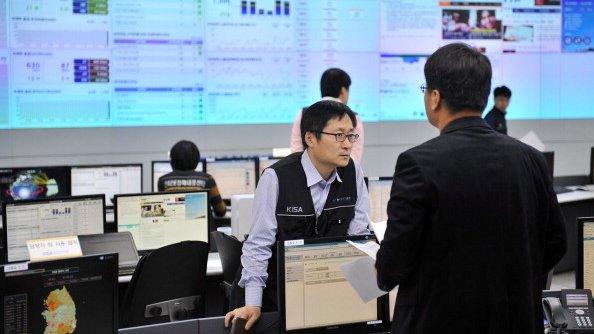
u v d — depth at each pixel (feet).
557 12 26.61
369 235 8.10
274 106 24.08
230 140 23.75
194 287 11.24
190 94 23.32
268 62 23.93
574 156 27.14
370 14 24.79
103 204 12.96
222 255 11.12
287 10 23.95
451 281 5.82
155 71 22.95
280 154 20.71
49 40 21.95
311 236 8.52
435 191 5.73
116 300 7.46
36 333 6.94
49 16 21.90
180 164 15.84
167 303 10.93
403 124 25.39
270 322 8.03
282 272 7.79
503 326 5.86
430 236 5.82
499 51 26.13
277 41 23.95
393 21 25.07
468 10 25.75
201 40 23.30
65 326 7.12
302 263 7.89
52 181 18.76
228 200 20.29
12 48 21.67
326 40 24.41
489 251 5.81
